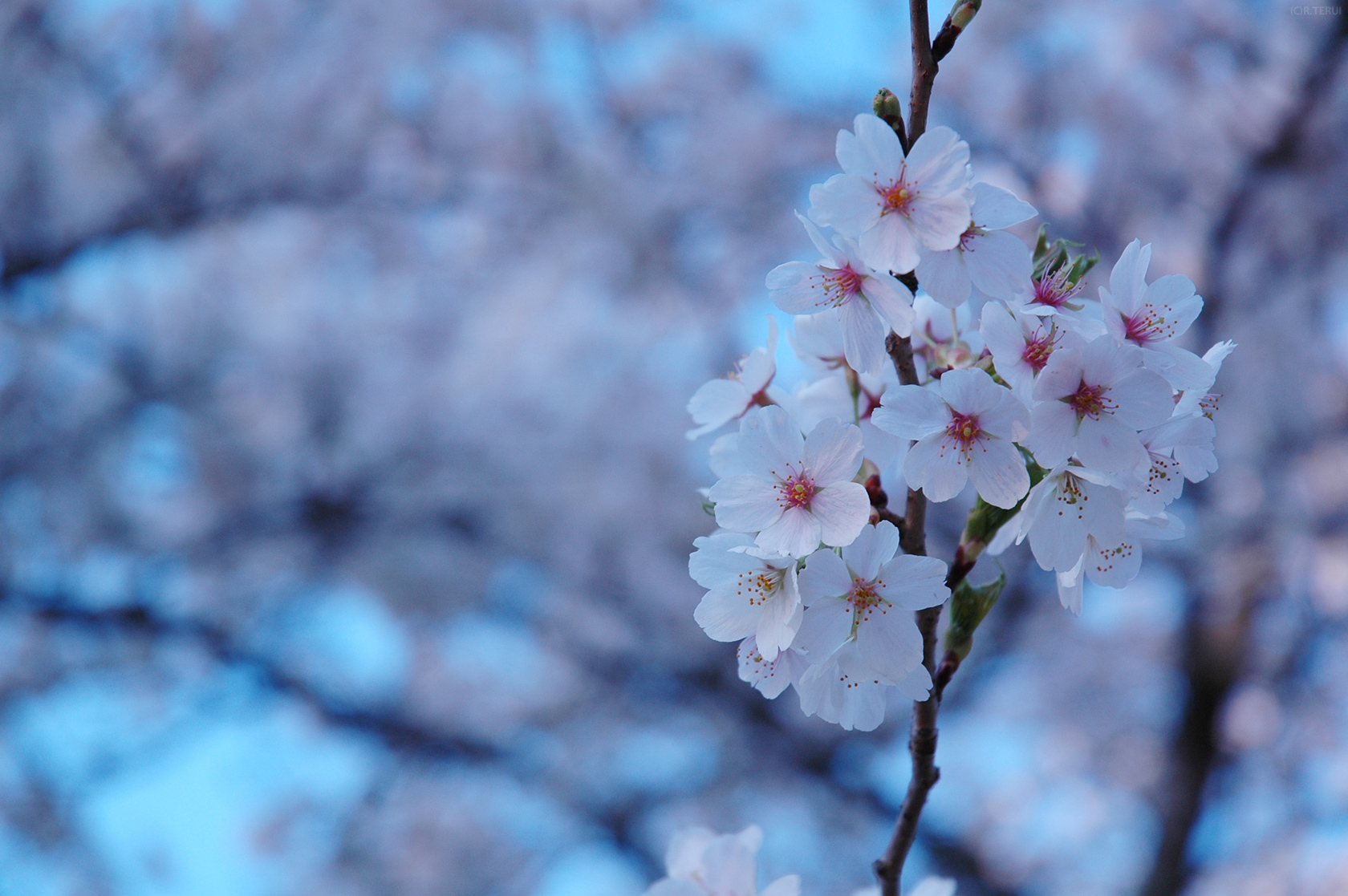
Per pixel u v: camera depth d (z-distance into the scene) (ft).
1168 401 3.45
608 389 21.88
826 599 3.57
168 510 20.16
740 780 21.81
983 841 24.72
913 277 3.80
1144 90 21.98
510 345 22.11
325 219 21.40
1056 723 24.56
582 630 21.95
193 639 20.49
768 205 23.32
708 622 3.69
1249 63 21.03
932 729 3.77
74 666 19.92
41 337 18.92
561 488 20.58
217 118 19.49
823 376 4.57
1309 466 19.63
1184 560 19.56
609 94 23.21
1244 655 21.71
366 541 20.34
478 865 22.18
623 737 22.36
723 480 3.73
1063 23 22.26
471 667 22.97
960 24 3.57
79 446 19.04
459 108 21.76
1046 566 3.78
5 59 18.43
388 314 21.88
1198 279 21.42
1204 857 22.38
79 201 19.15
